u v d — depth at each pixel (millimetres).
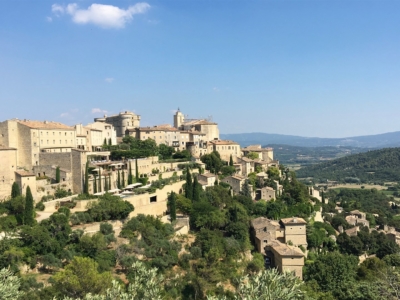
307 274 101812
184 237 112000
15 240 80125
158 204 122375
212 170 172125
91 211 103375
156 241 97000
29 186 107438
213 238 105875
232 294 87062
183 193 140125
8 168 108125
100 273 71625
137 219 106750
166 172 154500
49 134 134250
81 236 88812
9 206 99500
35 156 125688
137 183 139500
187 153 182375
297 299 43906
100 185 129000
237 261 105812
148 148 176875
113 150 159125
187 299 84688
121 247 89250
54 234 86312
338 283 94875
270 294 39750
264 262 114438
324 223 161625
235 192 158000
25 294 60125
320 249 133500
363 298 75125
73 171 124125
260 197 160625
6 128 122812
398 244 149875
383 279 80125
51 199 113625
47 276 75312
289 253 106438
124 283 76625
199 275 89812
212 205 131750
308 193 185375
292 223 126938
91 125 181500
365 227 176000
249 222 130250
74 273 63562
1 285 49781
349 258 111250
